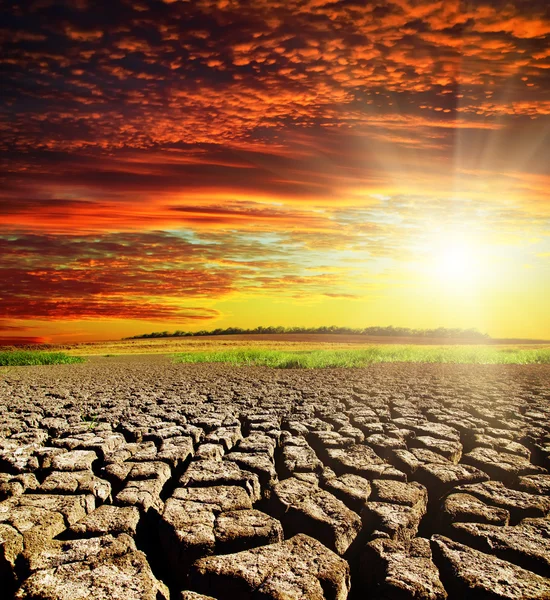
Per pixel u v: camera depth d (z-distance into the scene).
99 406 8.96
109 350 47.81
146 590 2.52
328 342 57.03
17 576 2.87
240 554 2.91
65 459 5.08
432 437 6.22
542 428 7.09
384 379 14.23
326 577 2.69
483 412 8.24
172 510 3.61
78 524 3.39
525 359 24.73
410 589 2.58
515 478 4.72
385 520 3.50
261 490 4.48
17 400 9.89
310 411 8.18
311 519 3.52
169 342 59.47
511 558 3.03
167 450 5.35
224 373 17.03
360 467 4.84
